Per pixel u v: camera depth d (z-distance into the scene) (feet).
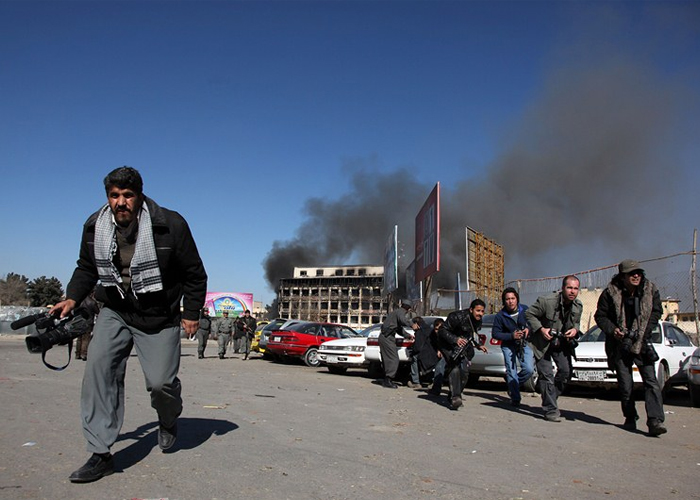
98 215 13.71
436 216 83.10
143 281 13.56
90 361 13.56
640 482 14.87
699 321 40.42
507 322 29.30
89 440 13.25
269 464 15.17
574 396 36.55
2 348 71.72
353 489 13.26
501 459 16.88
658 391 21.76
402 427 21.71
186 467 14.56
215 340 161.89
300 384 37.45
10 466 14.26
